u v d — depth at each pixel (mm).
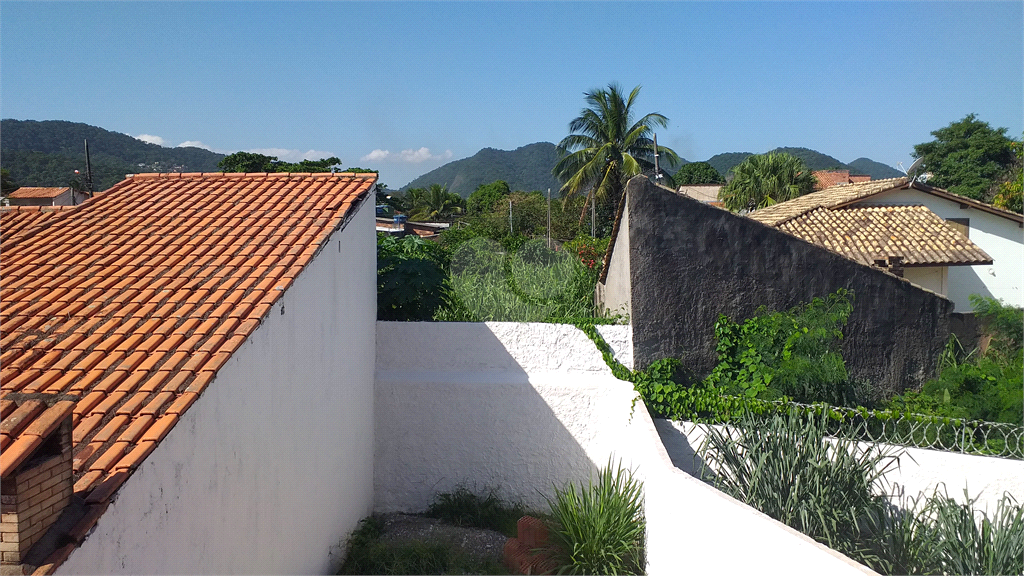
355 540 8617
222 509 5152
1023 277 17484
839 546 6148
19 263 7059
